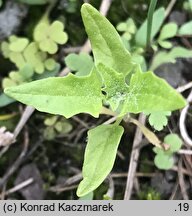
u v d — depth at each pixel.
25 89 0.08
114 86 0.08
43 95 0.08
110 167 0.08
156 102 0.08
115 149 0.09
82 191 0.08
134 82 0.08
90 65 0.10
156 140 0.10
